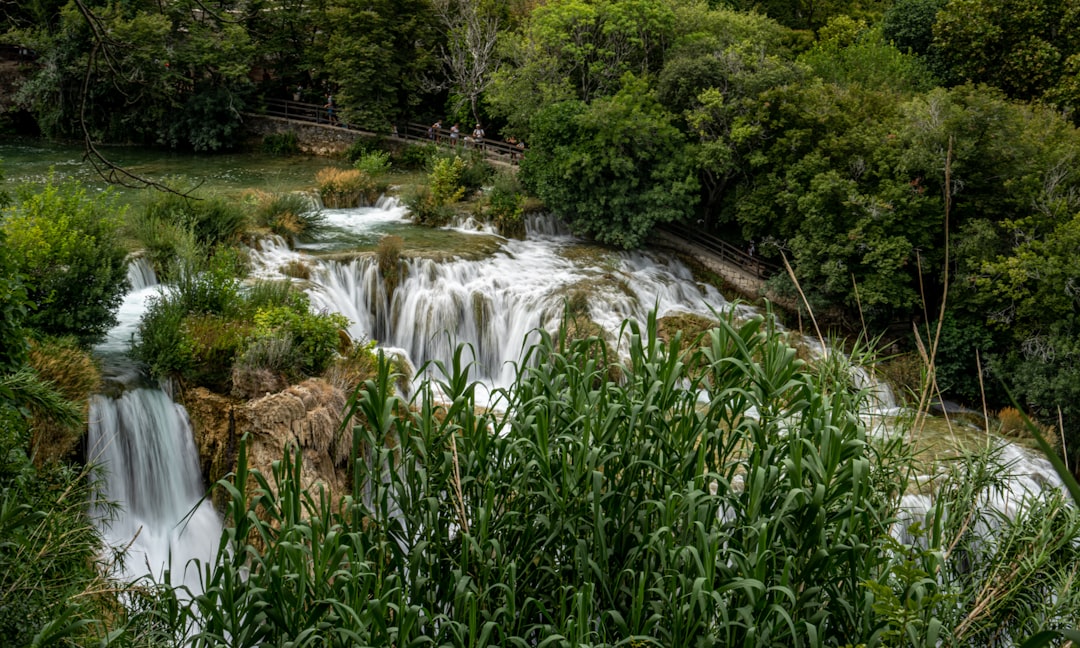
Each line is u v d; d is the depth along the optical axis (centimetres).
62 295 1802
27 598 768
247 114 4509
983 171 2983
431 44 4522
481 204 3356
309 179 3766
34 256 1772
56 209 1983
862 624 775
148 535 1625
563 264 3070
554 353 922
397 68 4294
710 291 3262
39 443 1463
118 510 1608
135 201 3148
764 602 763
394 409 897
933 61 4253
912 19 4425
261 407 1670
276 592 773
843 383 868
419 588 838
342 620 775
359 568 778
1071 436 2581
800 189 3112
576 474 850
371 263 2714
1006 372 2741
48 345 1692
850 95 3422
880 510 846
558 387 930
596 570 811
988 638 830
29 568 789
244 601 790
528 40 3853
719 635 804
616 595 872
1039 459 2317
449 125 4512
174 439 1728
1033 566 779
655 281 3097
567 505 868
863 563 798
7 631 751
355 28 4259
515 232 3281
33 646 701
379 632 758
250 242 2694
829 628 828
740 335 862
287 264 2595
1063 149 2962
